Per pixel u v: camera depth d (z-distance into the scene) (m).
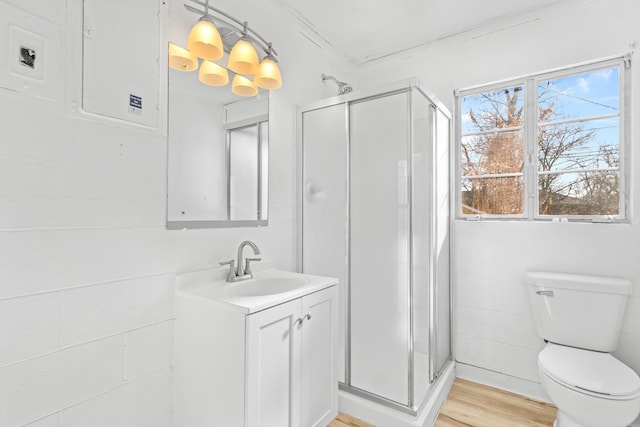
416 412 1.67
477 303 2.28
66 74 1.10
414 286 1.74
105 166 1.21
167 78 1.42
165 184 1.41
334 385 1.65
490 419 1.85
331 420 1.63
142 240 1.32
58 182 1.08
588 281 1.80
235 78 1.74
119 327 1.25
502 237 2.19
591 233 1.92
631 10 1.84
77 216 1.13
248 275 1.68
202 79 1.57
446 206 2.28
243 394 1.16
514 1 1.97
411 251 1.72
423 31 2.29
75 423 1.12
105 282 1.21
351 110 1.96
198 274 1.53
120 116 1.24
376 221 1.85
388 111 1.81
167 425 1.41
